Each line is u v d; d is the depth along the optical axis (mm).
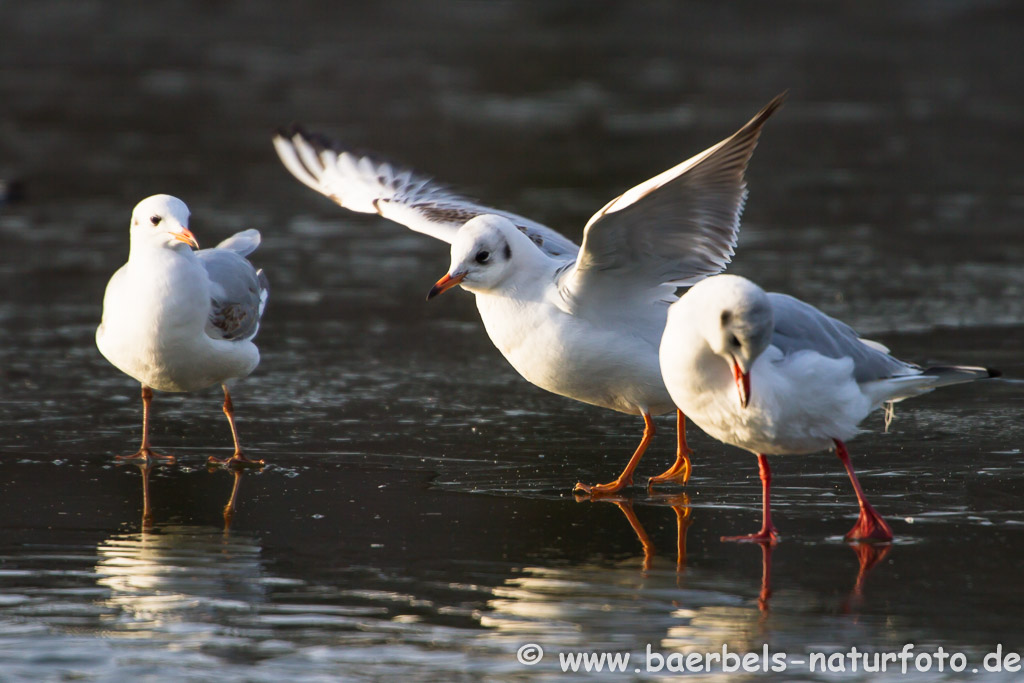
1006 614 8297
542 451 12242
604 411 13648
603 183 25266
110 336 11719
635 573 9047
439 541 9695
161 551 9430
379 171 14000
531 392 14336
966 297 17938
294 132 14039
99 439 12484
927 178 26500
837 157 28594
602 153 28125
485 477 11422
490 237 10695
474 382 14672
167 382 11922
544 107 34094
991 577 8891
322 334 16609
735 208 10266
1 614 8289
